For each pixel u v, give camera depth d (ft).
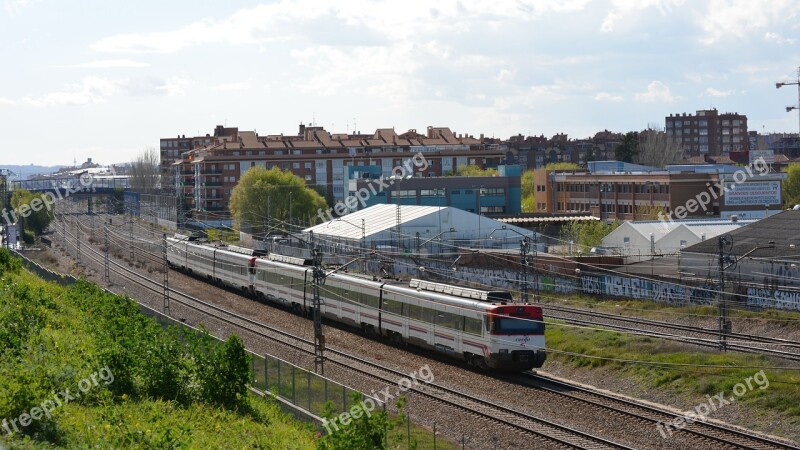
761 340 142.00
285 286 209.77
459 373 136.05
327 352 156.76
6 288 151.84
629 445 94.94
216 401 101.81
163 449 75.77
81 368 102.37
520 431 100.78
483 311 134.31
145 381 100.53
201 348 107.76
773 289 174.60
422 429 103.55
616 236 265.95
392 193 375.04
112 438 77.56
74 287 181.68
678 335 159.94
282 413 107.14
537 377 131.03
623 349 140.97
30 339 115.55
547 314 190.49
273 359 115.34
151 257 345.10
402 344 161.68
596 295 208.33
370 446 75.51
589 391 118.93
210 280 273.13
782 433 100.63
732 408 109.60
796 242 192.95
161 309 222.69
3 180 426.51
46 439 76.84
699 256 205.46
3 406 78.64
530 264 211.82
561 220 329.72
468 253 225.15
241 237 366.22
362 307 173.37
